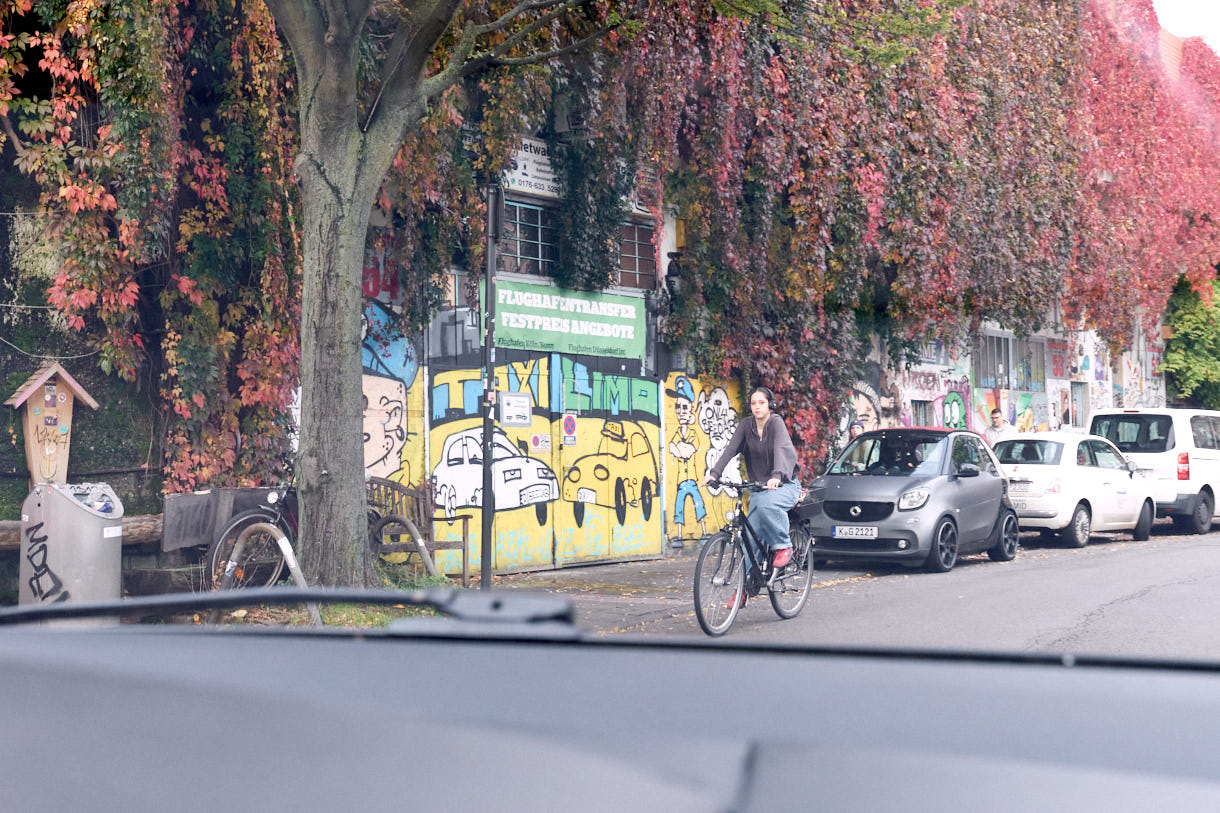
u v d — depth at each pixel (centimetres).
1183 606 938
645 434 1496
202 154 992
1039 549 1619
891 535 1269
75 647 93
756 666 69
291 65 1027
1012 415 2525
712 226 1543
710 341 1584
